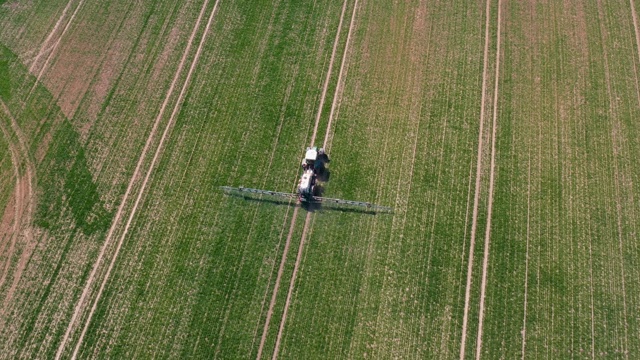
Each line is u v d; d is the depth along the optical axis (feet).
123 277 82.02
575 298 77.41
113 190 89.71
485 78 98.37
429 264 80.94
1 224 87.10
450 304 77.87
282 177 89.81
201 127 95.76
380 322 77.15
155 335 77.56
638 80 97.09
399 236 83.35
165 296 80.38
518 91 96.58
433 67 100.32
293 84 99.55
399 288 79.41
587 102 94.84
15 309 80.02
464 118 93.91
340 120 94.89
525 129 92.43
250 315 78.59
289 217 86.12
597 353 73.67
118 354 76.43
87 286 81.51
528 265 80.23
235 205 87.61
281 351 75.97
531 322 76.13
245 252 83.51
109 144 94.53
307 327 77.36
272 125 95.04
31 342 77.71
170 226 86.12
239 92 99.40
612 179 86.84
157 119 97.04
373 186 87.97
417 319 77.05
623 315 75.97
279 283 80.79
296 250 83.30
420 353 74.84
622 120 92.68
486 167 88.89
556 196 85.66
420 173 88.69
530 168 88.48
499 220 84.07
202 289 80.69
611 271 79.15
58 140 95.20
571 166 88.38
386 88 98.27
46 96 100.58
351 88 98.58
